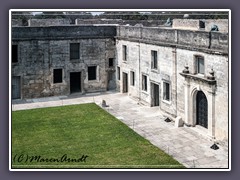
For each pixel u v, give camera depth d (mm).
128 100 37125
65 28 38781
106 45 40688
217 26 30031
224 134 24047
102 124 29250
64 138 26297
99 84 41125
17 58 37375
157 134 26734
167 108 30969
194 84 26891
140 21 47719
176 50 29047
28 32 37281
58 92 39562
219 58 24109
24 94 38125
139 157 22516
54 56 38750
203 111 27156
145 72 34688
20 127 28844
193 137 25969
